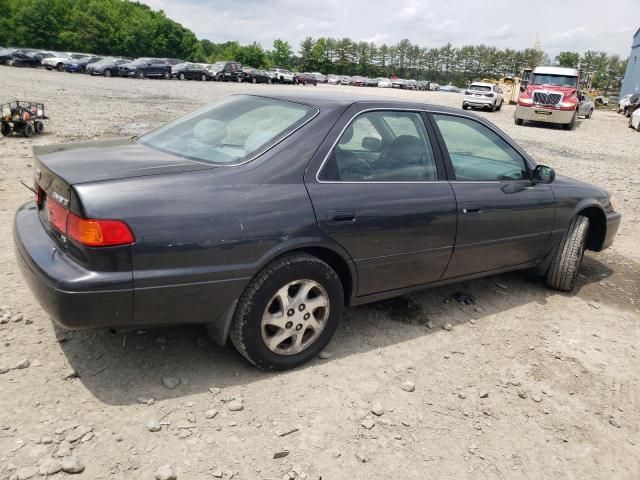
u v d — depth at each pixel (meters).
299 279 3.11
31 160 8.75
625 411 3.23
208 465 2.47
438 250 3.80
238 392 3.02
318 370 3.32
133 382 3.01
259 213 2.90
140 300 2.64
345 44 133.00
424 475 2.56
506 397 3.26
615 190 10.05
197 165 3.01
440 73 155.88
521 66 148.12
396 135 3.67
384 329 3.94
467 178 4.02
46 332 3.45
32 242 2.90
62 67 45.72
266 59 102.44
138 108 18.03
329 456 2.61
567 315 4.51
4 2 79.56
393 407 3.04
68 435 2.56
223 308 2.92
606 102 61.97
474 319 4.26
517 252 4.48
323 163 3.21
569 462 2.76
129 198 2.61
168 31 93.75
